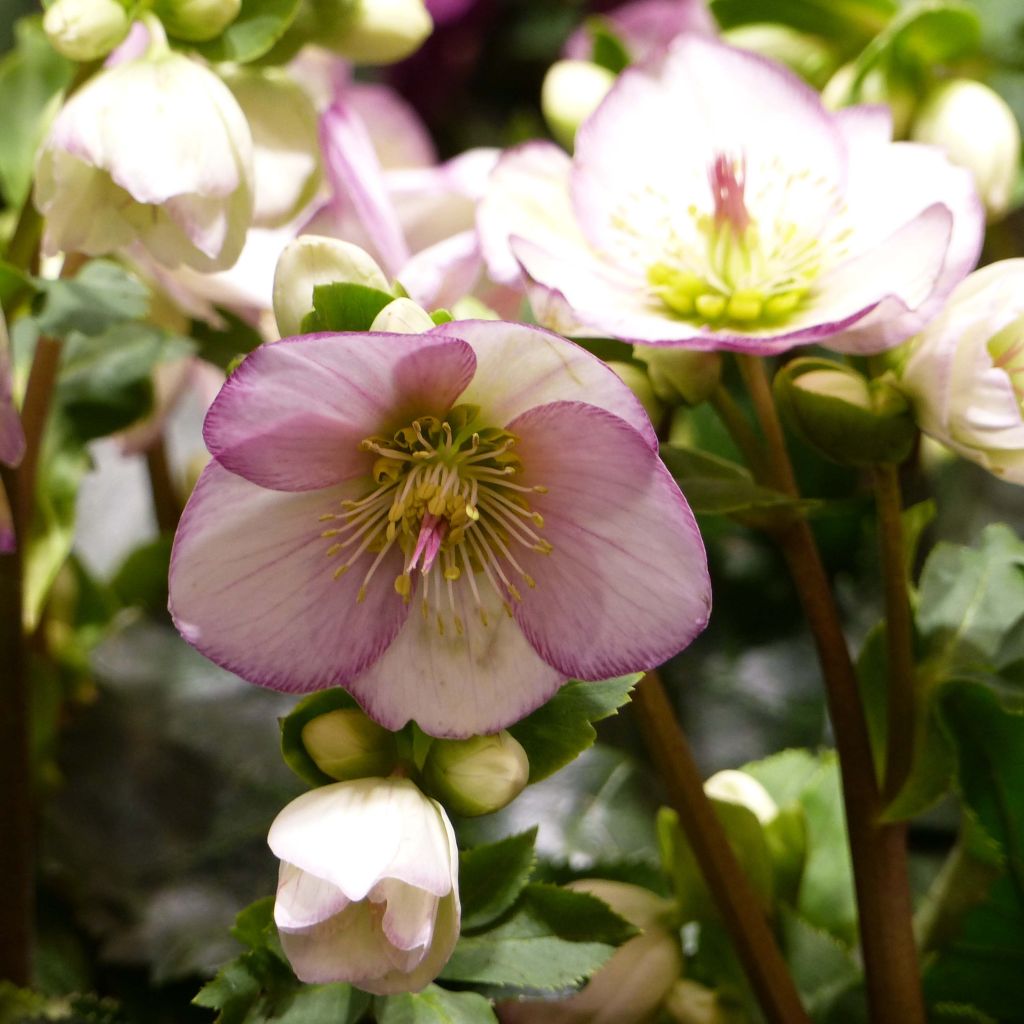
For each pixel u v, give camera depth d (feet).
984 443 1.65
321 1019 1.61
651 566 1.56
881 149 1.75
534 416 1.57
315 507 1.58
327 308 1.57
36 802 1.99
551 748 1.62
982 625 1.76
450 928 1.55
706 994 1.82
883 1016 1.75
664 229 1.75
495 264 1.74
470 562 1.61
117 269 1.79
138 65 1.69
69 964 1.95
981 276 1.66
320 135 1.80
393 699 1.59
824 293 1.72
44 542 1.89
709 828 1.74
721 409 1.75
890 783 1.73
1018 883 1.78
